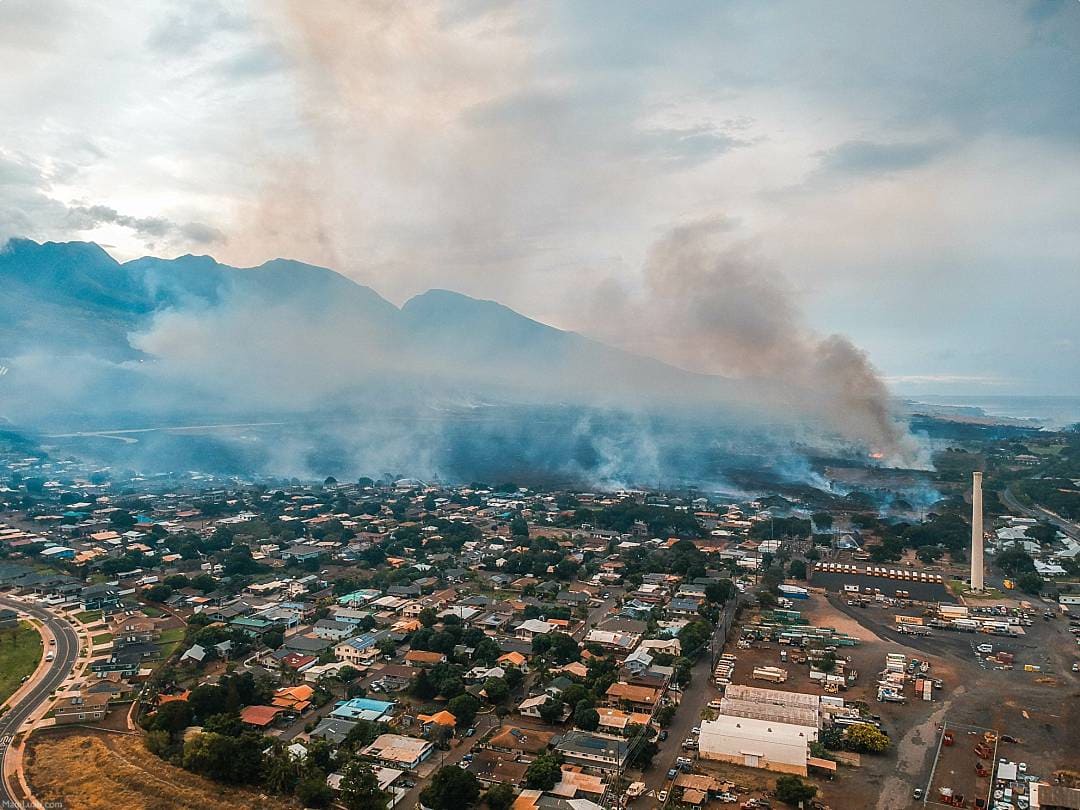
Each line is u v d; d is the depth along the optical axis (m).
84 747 109.00
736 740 108.62
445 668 133.88
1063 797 96.38
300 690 129.38
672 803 97.56
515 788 98.88
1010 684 136.25
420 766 106.50
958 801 97.44
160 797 95.19
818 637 159.12
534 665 143.50
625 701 125.31
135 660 142.38
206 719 116.00
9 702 125.62
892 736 116.19
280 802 95.56
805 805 96.38
